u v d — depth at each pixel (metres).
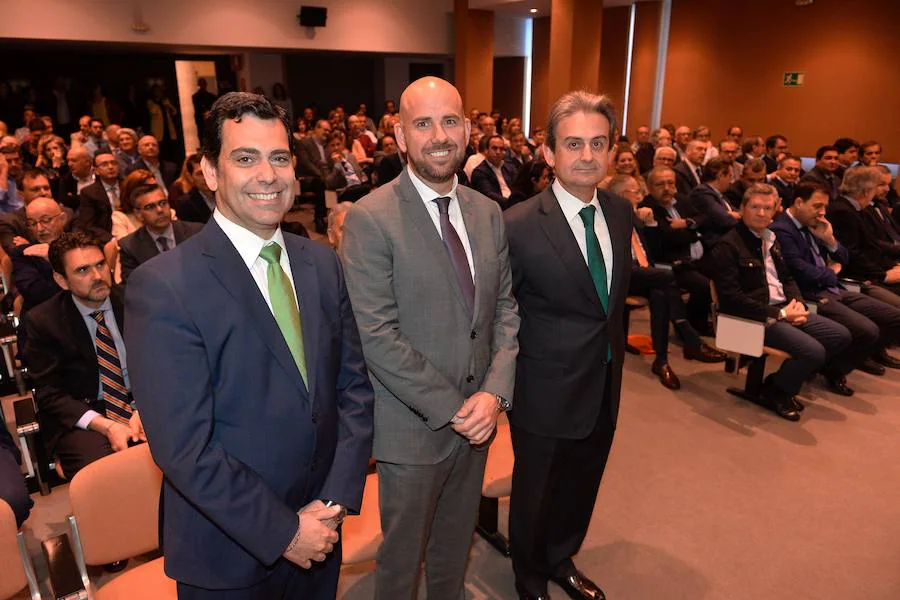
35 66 10.45
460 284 1.45
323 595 1.31
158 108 11.20
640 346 4.10
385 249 1.40
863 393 3.46
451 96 1.38
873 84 8.96
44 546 1.40
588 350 1.63
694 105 10.93
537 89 13.06
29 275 2.84
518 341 1.67
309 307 1.16
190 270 1.03
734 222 4.31
